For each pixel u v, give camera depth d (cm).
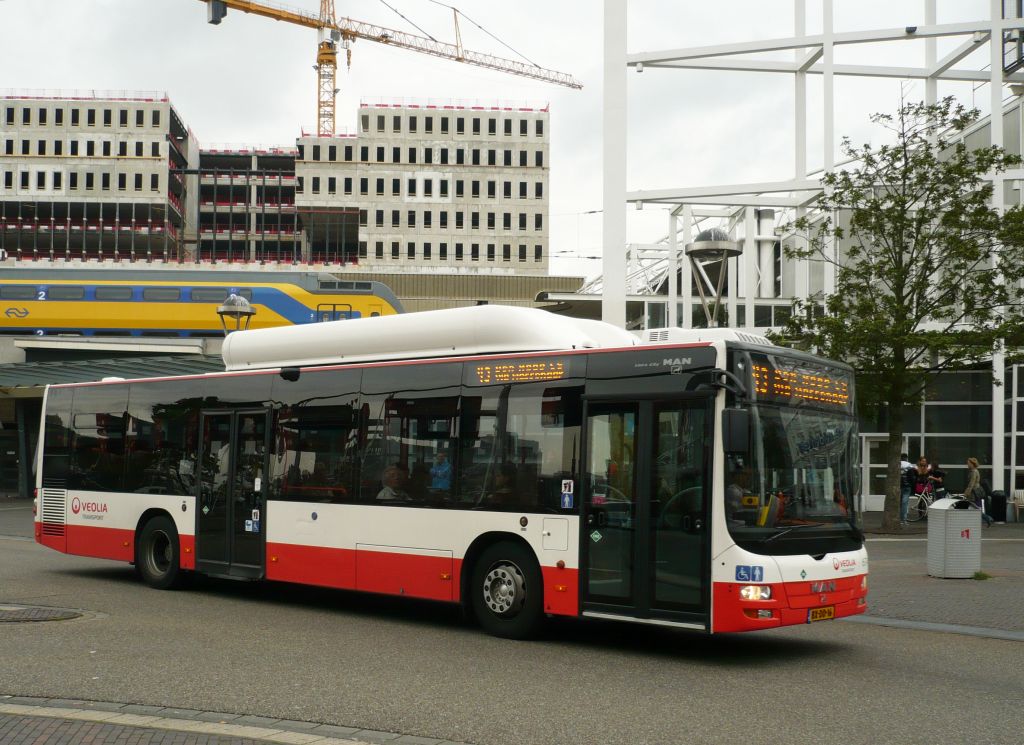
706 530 947
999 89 3250
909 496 2939
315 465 1276
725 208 4684
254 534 1334
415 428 1182
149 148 12238
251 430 1362
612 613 1001
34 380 3462
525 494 1075
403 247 12250
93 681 793
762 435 969
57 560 1828
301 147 12256
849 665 945
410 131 12388
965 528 1592
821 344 2512
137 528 1509
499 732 669
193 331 4628
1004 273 2466
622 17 3309
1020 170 3209
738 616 924
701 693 807
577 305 5388
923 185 2502
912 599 1366
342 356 1297
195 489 1423
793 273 4847
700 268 2580
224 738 629
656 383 1001
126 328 4656
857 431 1082
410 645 1015
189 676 820
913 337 2378
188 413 1452
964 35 3484
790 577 944
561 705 752
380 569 1191
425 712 719
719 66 3612
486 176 12425
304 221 12550
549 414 1072
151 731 639
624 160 3269
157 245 12612
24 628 1050
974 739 668
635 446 1005
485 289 9600
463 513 1120
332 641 1026
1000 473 3106
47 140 12244
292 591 1483
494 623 1086
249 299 4600
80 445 1614
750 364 972
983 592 1430
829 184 2602
